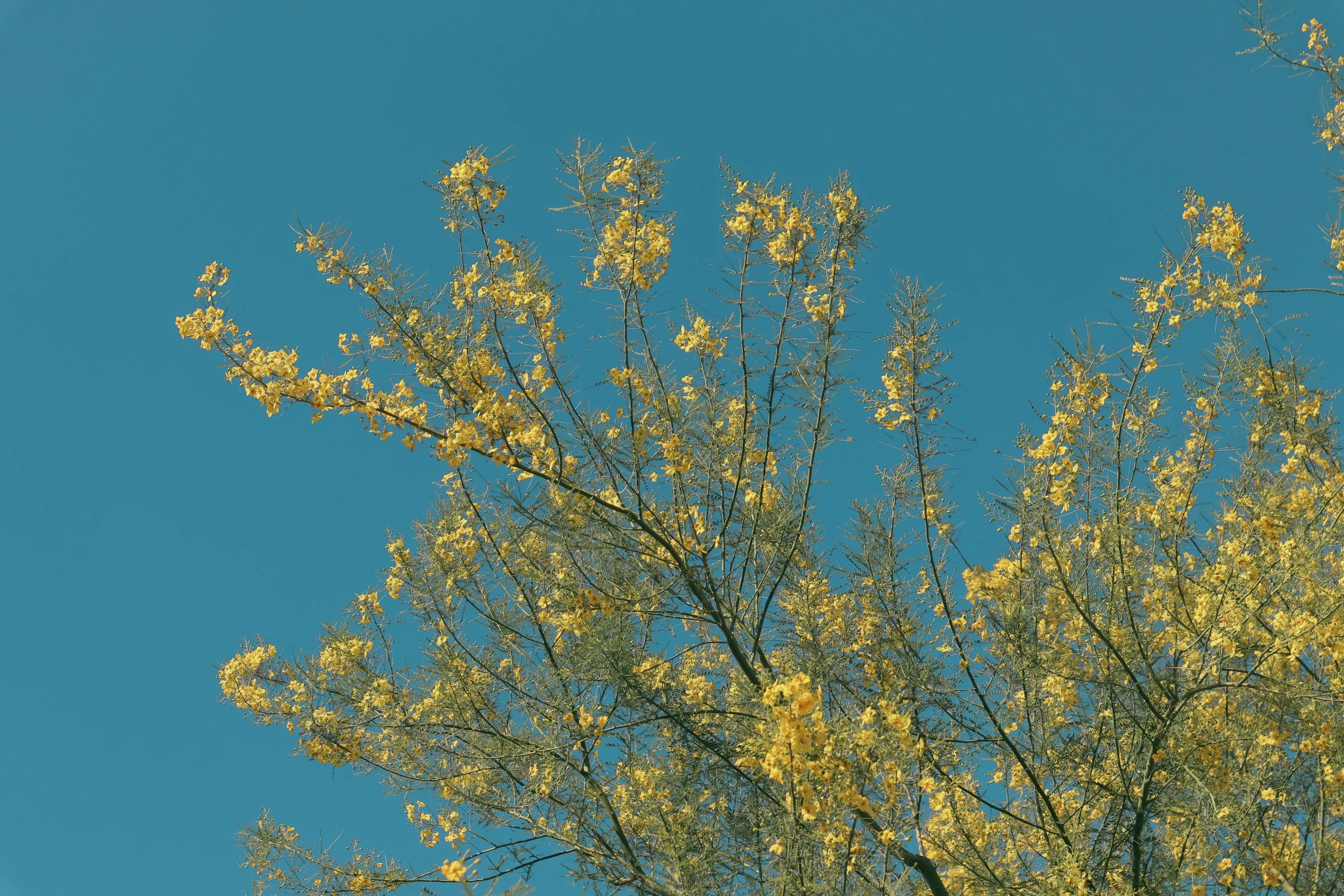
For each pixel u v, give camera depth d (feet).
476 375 18.80
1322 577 19.13
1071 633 21.08
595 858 20.38
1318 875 17.47
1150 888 19.80
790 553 20.02
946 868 21.29
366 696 23.32
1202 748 19.74
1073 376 19.48
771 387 19.88
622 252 18.89
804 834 17.76
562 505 20.01
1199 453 20.25
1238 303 18.10
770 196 19.30
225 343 17.61
